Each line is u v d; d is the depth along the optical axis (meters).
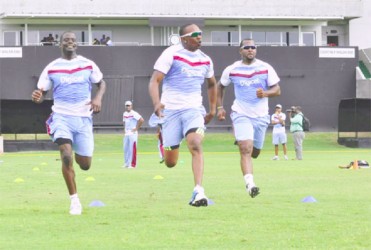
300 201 20.16
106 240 14.03
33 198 21.38
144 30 82.38
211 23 82.25
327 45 84.06
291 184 25.89
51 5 78.44
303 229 15.20
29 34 80.25
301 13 82.50
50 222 16.28
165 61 17.58
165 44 82.00
